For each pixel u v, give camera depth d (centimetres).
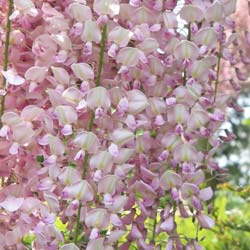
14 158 67
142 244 67
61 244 67
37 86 66
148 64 66
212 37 66
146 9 66
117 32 64
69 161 66
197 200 66
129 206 67
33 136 66
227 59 70
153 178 66
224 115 68
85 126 66
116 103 65
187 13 66
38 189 66
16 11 66
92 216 63
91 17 64
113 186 64
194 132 67
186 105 66
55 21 65
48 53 66
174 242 67
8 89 66
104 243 64
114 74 67
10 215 66
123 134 64
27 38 68
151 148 68
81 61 66
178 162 66
